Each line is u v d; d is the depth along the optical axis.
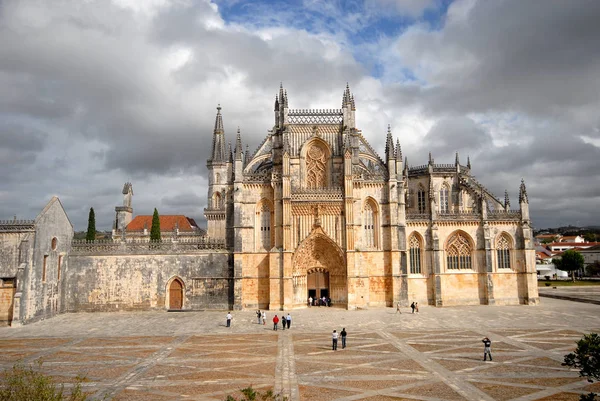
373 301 77.31
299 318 66.19
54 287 70.62
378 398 29.09
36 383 21.98
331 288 78.31
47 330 57.66
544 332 53.84
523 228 84.25
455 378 33.94
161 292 75.12
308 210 77.25
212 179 128.75
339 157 81.38
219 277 76.00
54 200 70.88
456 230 84.44
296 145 81.81
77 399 26.72
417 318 65.81
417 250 84.31
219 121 131.75
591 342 20.39
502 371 35.97
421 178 100.88
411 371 36.12
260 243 77.44
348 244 75.69
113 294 74.75
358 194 78.44
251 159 81.38
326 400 28.70
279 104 82.88
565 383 32.44
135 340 50.50
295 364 38.75
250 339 50.97
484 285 83.12
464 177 100.44
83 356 42.25
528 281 82.75
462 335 52.31
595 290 106.50
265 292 75.88
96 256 75.38
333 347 44.78
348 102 82.19
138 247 75.94
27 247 63.00
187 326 60.25
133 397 29.58
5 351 44.72
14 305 60.84
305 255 78.19
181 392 30.64
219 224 109.69
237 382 33.12
